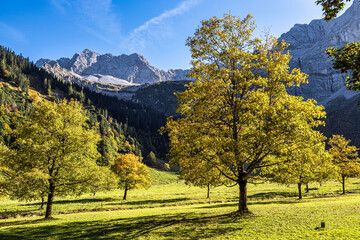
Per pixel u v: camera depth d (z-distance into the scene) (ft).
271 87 64.64
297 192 201.16
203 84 66.23
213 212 78.02
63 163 82.43
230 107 66.74
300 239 42.42
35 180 75.72
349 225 49.14
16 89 640.99
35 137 81.71
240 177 68.85
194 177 70.69
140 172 216.54
